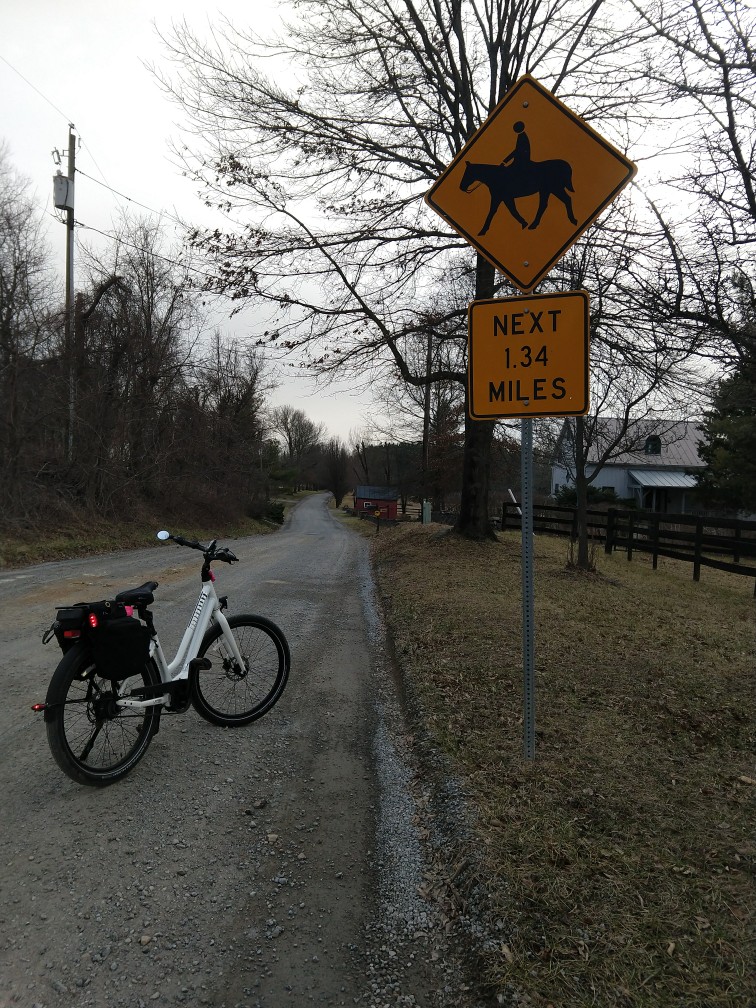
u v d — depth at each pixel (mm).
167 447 25094
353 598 9531
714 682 4906
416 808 3283
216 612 4156
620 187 3223
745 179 3619
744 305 3752
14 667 5281
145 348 22000
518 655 5477
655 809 3008
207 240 11656
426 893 2615
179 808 3207
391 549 16547
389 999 2082
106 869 2697
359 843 2969
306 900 2559
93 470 19578
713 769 3451
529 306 3256
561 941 2203
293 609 8367
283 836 3006
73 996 2043
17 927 2338
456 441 33781
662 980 2035
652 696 4547
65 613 3201
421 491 42312
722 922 2275
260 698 4438
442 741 3799
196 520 27375
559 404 3223
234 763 3732
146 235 22312
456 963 2234
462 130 12359
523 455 3377
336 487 95750
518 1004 1973
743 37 3549
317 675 5516
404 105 11773
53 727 3113
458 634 6207
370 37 11391
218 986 2111
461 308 13562
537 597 8305
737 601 9672
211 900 2537
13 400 16000
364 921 2449
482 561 11656
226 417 31359
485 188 3432
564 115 3285
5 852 2785
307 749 3975
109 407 20234
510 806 3023
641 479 41125
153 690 3561
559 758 3549
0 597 8523
